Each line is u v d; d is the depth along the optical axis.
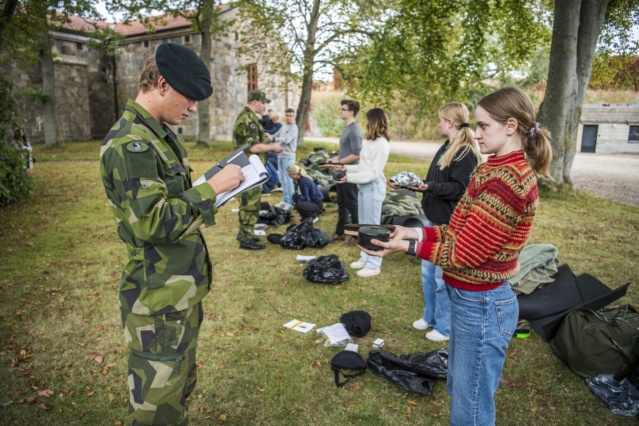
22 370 3.19
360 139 5.58
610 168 17.47
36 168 13.78
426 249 1.83
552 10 11.89
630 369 2.98
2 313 4.06
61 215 7.92
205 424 2.69
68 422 2.70
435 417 2.75
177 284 1.85
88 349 3.49
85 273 5.10
